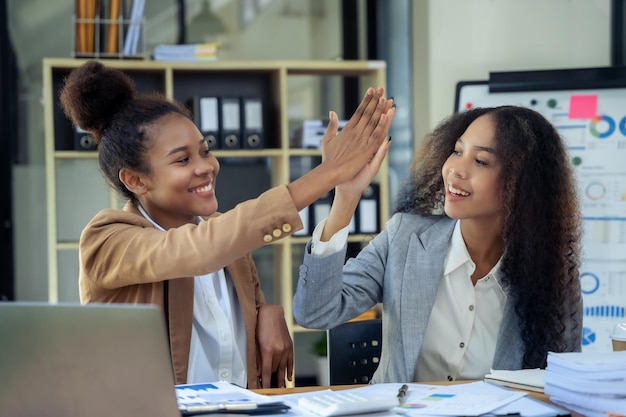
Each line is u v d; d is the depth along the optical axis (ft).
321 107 15.06
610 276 12.11
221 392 4.97
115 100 6.38
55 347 3.83
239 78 14.37
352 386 5.55
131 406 3.85
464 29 13.42
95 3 13.32
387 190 13.99
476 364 6.34
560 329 6.32
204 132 13.42
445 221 6.77
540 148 6.36
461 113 6.75
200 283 6.22
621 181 12.16
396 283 6.48
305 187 5.33
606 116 12.20
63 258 14.08
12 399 3.86
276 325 6.30
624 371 4.66
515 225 6.24
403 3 14.35
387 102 5.54
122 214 6.01
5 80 14.14
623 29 13.35
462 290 6.40
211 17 14.93
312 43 15.26
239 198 14.40
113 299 5.89
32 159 14.23
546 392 4.99
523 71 12.43
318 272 6.03
